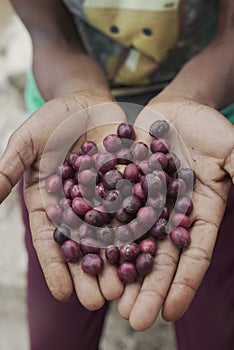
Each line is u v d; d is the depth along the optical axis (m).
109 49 0.58
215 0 0.57
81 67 0.56
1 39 1.01
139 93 0.59
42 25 0.59
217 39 0.56
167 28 0.54
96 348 0.62
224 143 0.46
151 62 0.57
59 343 0.58
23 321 0.74
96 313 0.59
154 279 0.43
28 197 0.48
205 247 0.44
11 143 0.47
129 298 0.43
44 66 0.58
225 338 0.58
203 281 0.57
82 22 0.58
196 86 0.52
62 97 0.51
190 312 0.58
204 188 0.47
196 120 0.48
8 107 0.91
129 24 0.55
